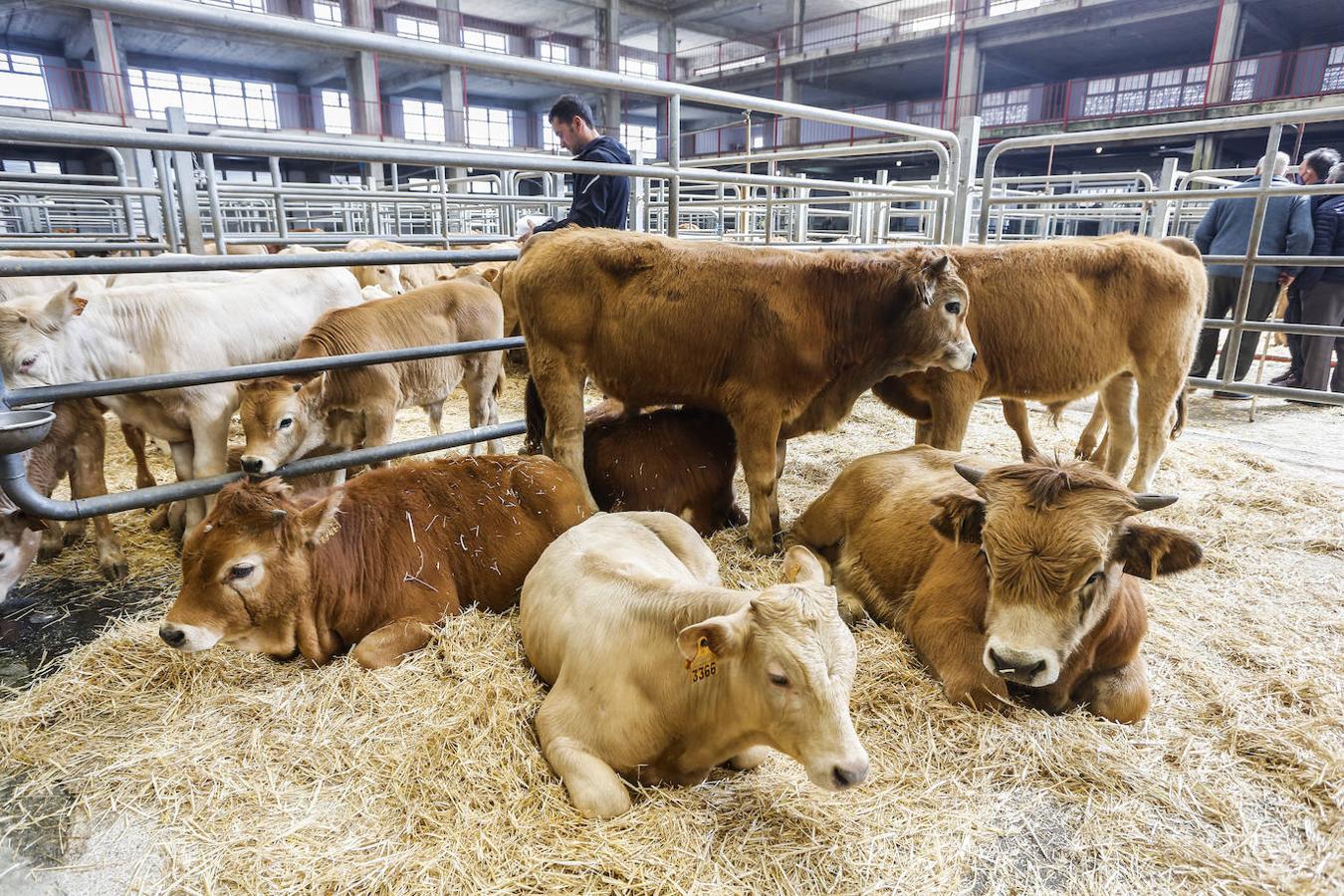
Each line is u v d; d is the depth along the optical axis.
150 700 2.52
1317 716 2.44
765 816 2.03
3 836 2.00
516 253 4.34
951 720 2.43
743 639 1.89
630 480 3.84
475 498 3.17
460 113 28.44
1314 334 5.81
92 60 25.56
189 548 2.50
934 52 26.20
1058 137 6.56
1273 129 5.83
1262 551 3.78
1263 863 1.93
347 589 2.77
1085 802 2.13
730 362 3.58
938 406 4.22
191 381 3.30
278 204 8.96
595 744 2.14
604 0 29.17
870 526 3.28
